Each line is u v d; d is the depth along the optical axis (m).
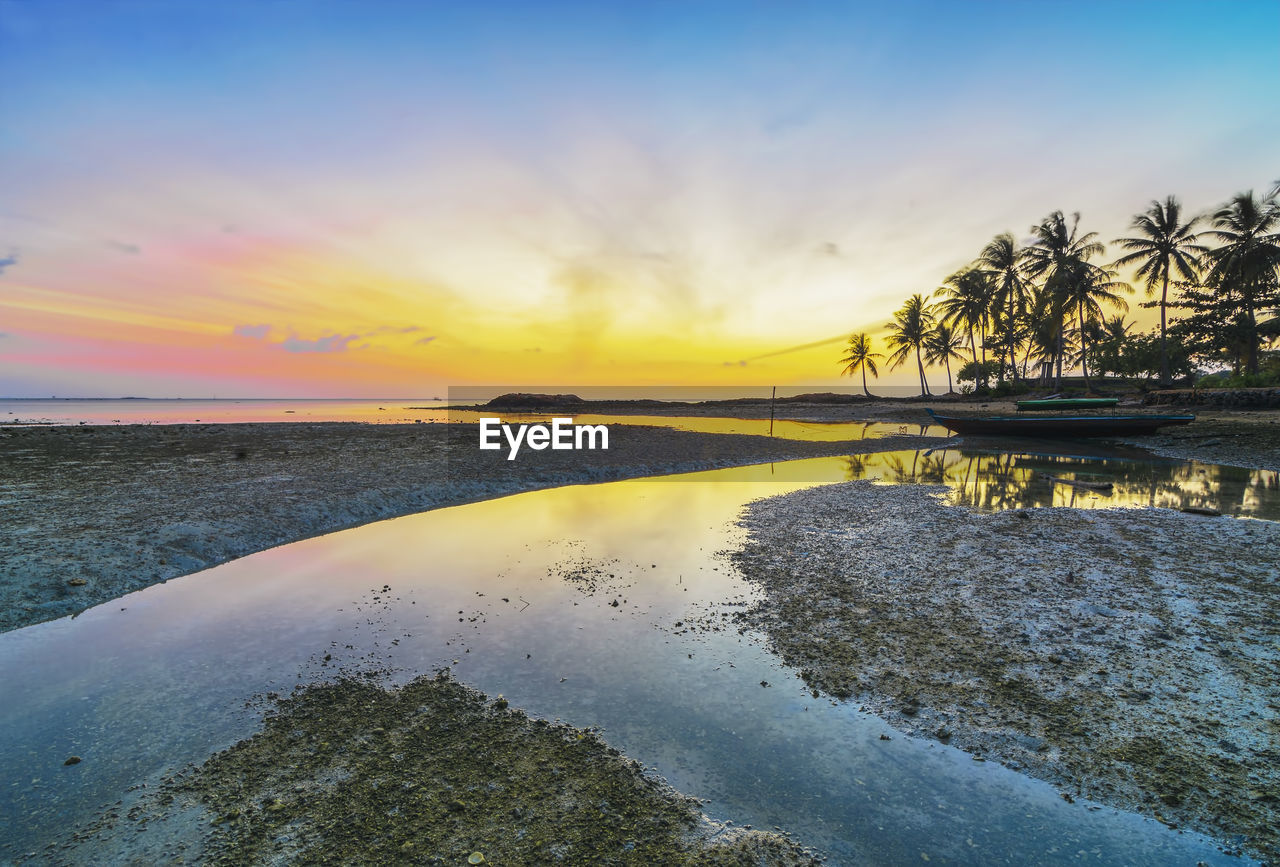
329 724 4.82
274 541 10.55
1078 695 5.16
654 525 11.96
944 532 10.84
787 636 6.57
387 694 5.32
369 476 16.03
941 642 6.28
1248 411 33.06
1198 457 22.33
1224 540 9.88
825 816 3.83
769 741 4.65
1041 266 49.47
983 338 64.62
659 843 3.55
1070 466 20.86
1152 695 5.12
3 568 8.06
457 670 5.81
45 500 12.20
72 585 7.77
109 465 17.25
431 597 7.89
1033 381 63.16
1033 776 4.18
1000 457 23.89
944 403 61.62
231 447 22.70
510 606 7.55
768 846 3.55
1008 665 5.73
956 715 4.93
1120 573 8.30
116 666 5.87
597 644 6.42
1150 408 37.91
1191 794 3.93
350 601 7.72
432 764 4.29
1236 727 4.63
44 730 4.75
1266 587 7.65
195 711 5.03
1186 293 46.72
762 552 9.89
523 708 5.10
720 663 5.96
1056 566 8.70
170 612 7.29
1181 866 3.38
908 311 73.31
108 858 3.40
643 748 4.54
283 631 6.74
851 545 10.16
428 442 26.08
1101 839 3.61
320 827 3.64
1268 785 3.98
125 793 3.98
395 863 3.34
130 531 9.91
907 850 3.55
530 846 3.49
